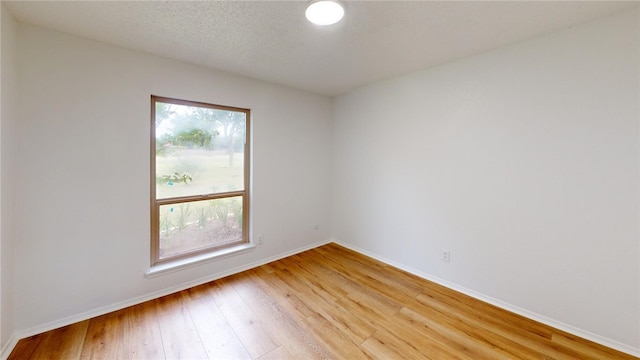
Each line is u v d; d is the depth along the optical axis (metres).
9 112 1.75
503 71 2.26
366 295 2.55
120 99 2.24
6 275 1.74
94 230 2.17
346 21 1.83
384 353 1.80
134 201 2.35
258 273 3.03
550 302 2.10
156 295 2.48
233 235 3.14
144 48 2.27
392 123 3.18
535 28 1.95
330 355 1.78
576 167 1.95
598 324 1.89
